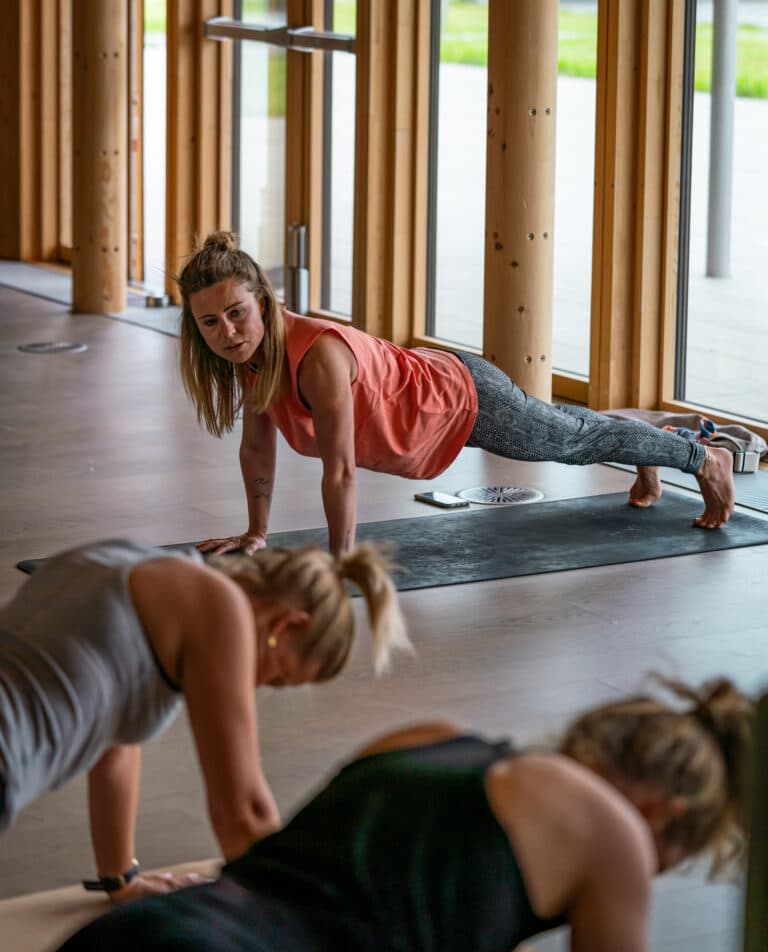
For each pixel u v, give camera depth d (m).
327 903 1.67
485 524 5.18
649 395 6.98
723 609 4.32
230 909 1.71
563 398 7.43
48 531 5.02
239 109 9.66
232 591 2.04
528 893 1.61
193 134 9.74
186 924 1.70
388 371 4.35
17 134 11.76
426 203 8.27
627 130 6.75
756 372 6.55
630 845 1.59
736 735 1.69
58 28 11.67
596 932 1.59
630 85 6.72
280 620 2.06
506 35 6.17
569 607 4.32
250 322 4.01
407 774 1.69
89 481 5.71
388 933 1.64
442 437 4.50
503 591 4.45
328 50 8.55
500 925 1.62
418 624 4.16
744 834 1.71
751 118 6.39
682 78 6.68
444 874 1.64
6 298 10.15
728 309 6.65
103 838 2.52
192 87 9.67
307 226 9.09
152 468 5.93
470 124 7.92
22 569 4.61
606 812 1.60
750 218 6.47
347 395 4.16
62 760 2.00
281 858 1.74
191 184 9.81
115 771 2.47
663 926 2.62
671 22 6.62
